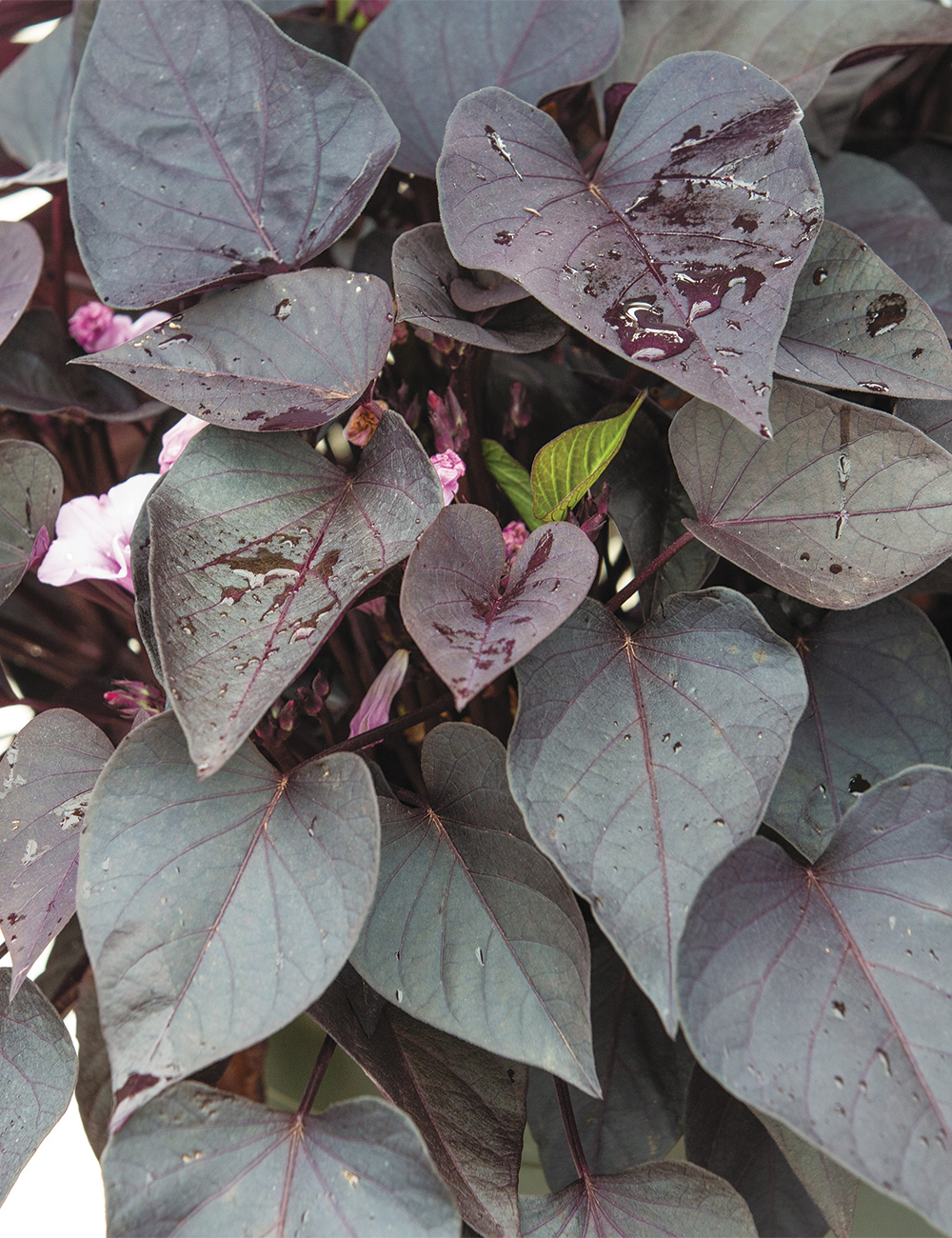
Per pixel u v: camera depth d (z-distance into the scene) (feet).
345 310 1.38
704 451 1.35
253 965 1.20
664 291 1.26
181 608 1.23
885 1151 1.15
